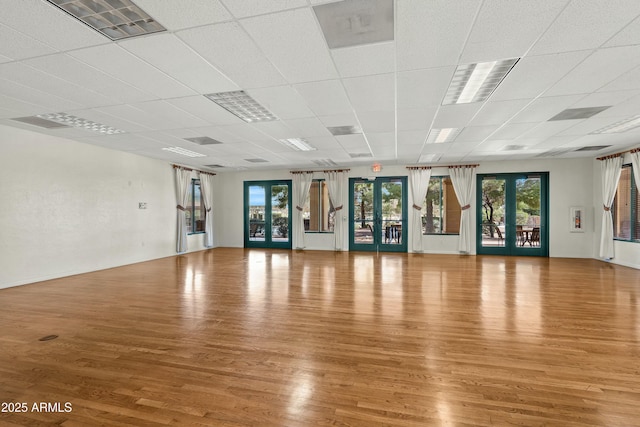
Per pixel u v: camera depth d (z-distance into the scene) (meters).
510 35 2.54
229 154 7.77
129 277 6.17
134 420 1.97
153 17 2.28
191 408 2.09
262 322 3.69
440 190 9.45
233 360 2.75
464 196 9.10
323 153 7.63
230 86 3.55
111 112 4.46
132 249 7.77
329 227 10.35
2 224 5.21
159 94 3.79
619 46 2.71
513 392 2.25
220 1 2.10
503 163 8.95
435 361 2.72
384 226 9.88
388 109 4.36
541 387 2.31
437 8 2.20
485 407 2.08
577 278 6.02
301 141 6.34
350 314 3.96
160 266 7.40
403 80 3.41
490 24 2.39
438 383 2.38
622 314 3.93
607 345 3.03
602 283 5.61
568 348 2.97
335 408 2.08
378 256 8.95
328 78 3.35
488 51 2.79
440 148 7.07
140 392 2.27
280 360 2.75
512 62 3.02
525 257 8.64
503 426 1.90
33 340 3.17
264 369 2.60
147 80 3.38
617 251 7.57
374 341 3.15
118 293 4.98
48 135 5.84
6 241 5.27
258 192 10.91
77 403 2.14
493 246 9.12
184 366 2.65
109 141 6.36
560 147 7.03
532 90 3.70
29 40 2.59
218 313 4.01
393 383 2.38
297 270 6.91
